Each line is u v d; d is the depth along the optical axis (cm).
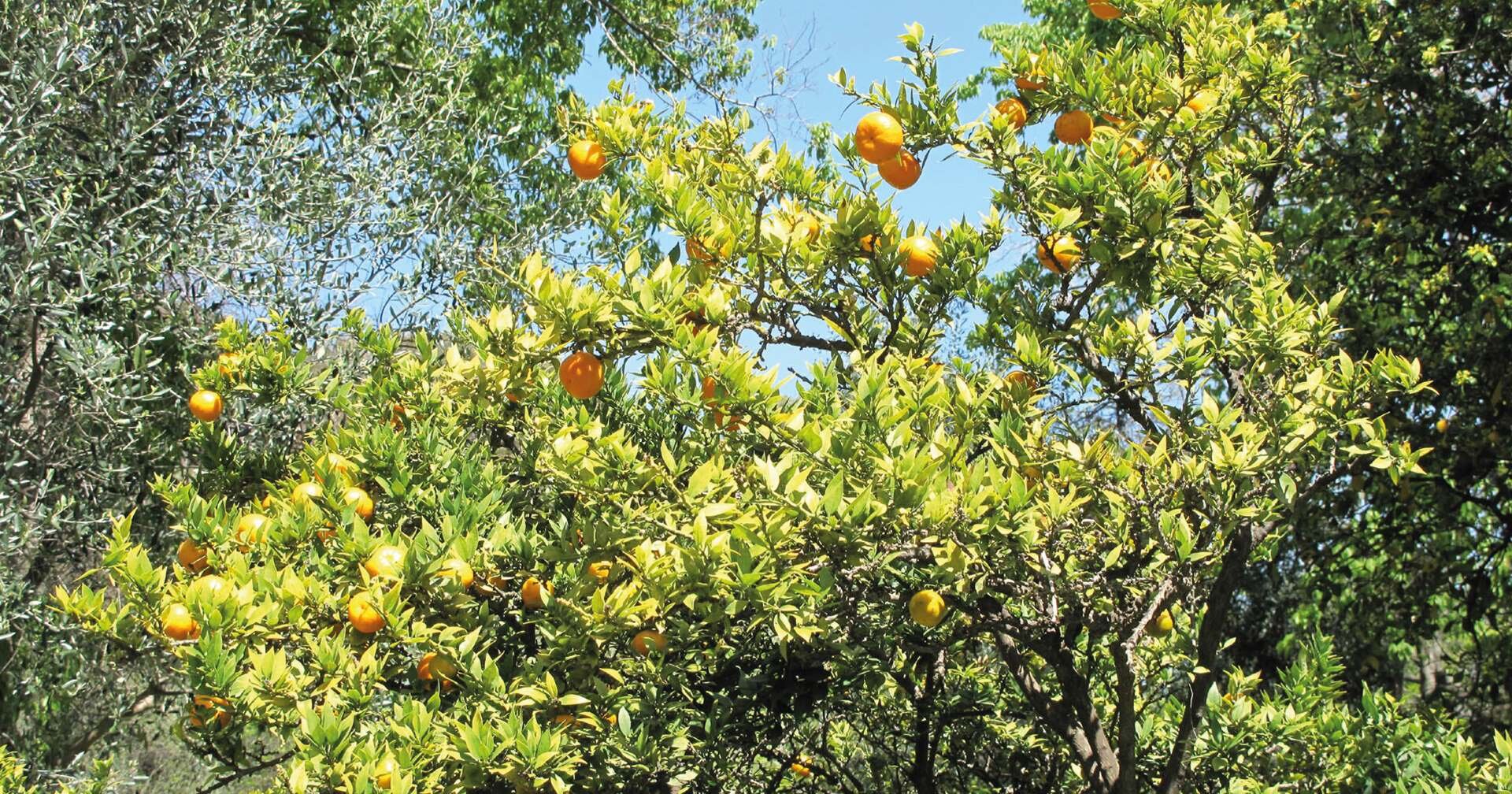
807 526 218
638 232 322
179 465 555
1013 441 249
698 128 323
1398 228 553
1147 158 303
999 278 374
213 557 298
